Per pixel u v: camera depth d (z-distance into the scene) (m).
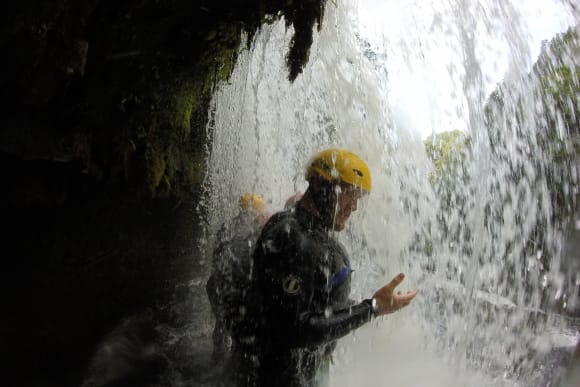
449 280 3.77
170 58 2.39
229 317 2.16
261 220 2.38
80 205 2.36
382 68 3.55
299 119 3.60
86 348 2.29
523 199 3.88
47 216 2.17
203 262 3.38
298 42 2.62
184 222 3.33
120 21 1.94
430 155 4.03
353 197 2.04
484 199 3.96
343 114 3.61
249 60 3.25
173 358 2.44
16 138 1.80
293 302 1.91
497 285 3.83
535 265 3.77
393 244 3.61
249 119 3.55
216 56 2.73
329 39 3.31
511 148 3.89
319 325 1.88
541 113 3.81
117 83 2.19
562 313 3.55
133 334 2.55
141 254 2.90
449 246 3.89
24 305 2.11
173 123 2.94
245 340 2.11
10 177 1.93
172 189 3.16
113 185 2.57
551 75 3.82
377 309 1.90
